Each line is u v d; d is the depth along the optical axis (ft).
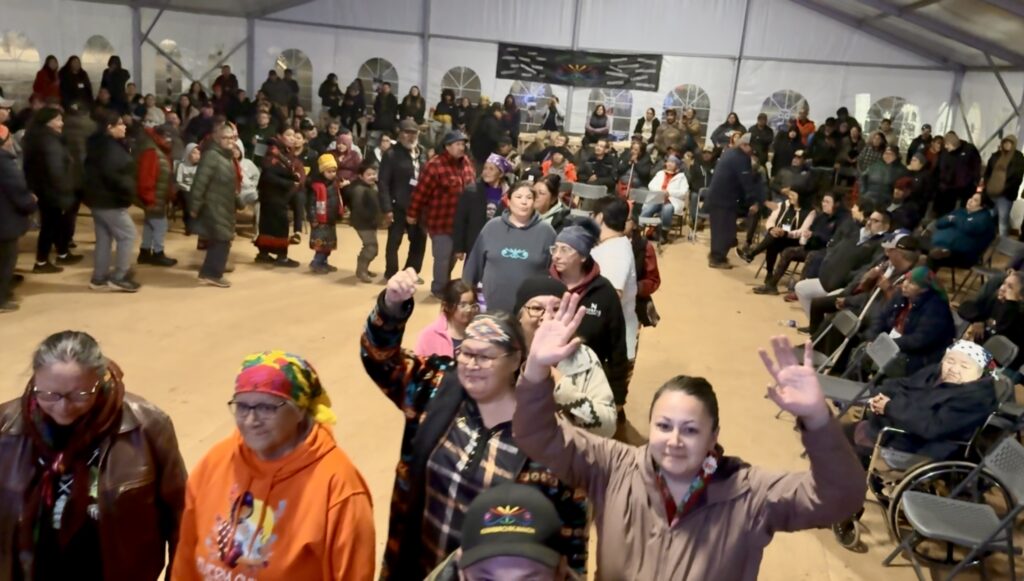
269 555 6.16
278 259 27.73
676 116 46.32
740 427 17.04
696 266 32.99
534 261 14.15
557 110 51.06
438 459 6.70
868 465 14.40
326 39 50.16
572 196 34.47
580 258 11.35
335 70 50.70
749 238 34.71
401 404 7.30
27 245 27.66
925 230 31.22
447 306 10.96
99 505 6.66
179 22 45.44
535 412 5.98
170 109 39.11
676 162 37.42
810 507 5.52
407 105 48.73
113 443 6.72
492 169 21.62
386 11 49.85
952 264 28.96
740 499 5.79
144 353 18.49
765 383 19.83
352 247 31.78
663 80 50.01
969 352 13.37
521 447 6.10
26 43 36.88
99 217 22.48
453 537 6.59
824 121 48.73
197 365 18.01
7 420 6.65
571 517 6.49
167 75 45.80
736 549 5.75
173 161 31.78
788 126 45.47
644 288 16.92
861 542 13.05
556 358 5.76
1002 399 13.53
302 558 6.15
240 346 19.42
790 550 12.75
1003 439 11.85
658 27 49.21
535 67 50.44
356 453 14.52
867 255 22.72
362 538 6.27
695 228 38.42
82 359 6.31
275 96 46.62
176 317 21.22
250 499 6.23
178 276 25.34
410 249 25.96
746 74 49.19
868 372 18.60
